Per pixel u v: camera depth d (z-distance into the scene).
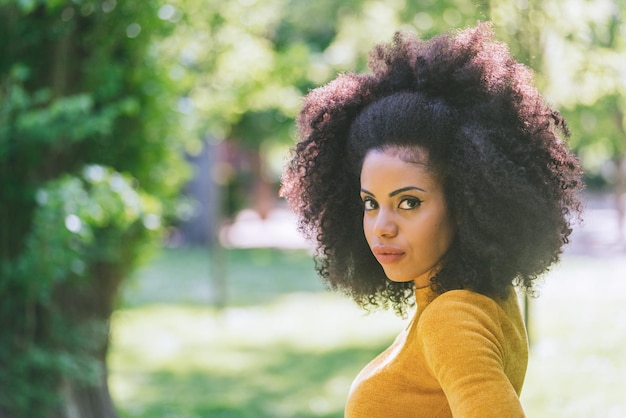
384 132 1.46
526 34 5.75
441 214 1.44
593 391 6.45
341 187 1.69
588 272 12.85
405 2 7.41
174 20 4.66
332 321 10.37
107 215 4.01
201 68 5.79
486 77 1.52
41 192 3.89
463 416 1.28
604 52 6.75
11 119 3.98
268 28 6.79
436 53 1.53
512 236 1.44
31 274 3.95
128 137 4.61
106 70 4.28
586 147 10.92
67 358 4.16
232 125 15.93
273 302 11.81
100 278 4.64
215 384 7.51
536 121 1.52
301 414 6.51
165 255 16.59
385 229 1.45
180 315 10.90
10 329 4.16
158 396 7.11
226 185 18.31
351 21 9.41
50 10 3.92
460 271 1.45
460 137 1.43
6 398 4.12
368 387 1.50
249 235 19.97
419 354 1.44
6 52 4.17
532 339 8.11
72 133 3.96
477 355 1.31
